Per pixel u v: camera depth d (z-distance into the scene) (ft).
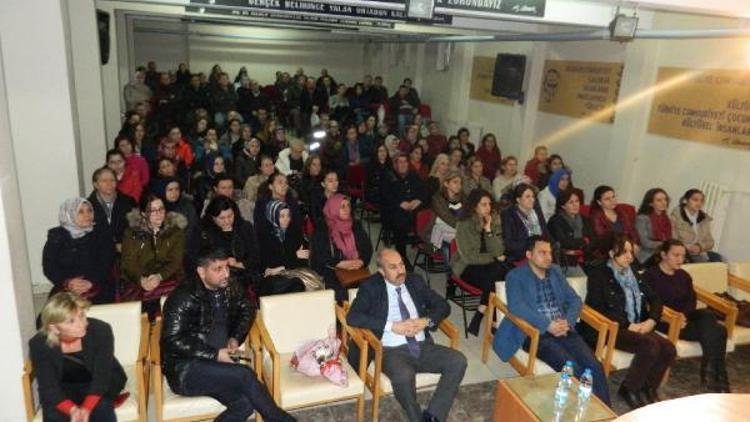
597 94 24.52
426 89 41.19
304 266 14.64
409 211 19.44
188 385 9.28
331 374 9.95
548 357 11.42
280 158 23.18
